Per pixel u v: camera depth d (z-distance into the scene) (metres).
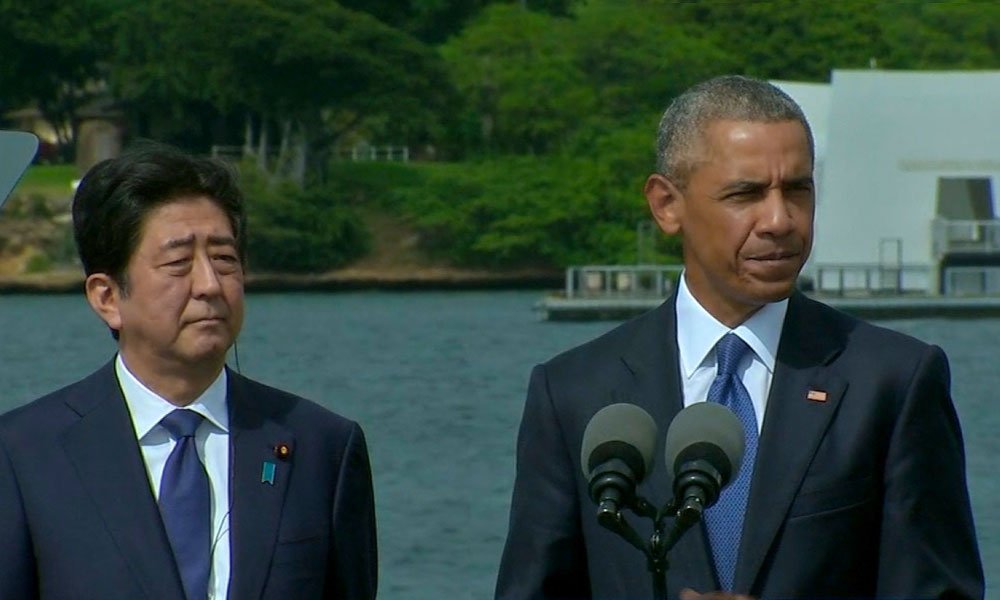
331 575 15.73
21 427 15.62
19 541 15.32
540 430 16.83
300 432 15.84
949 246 173.38
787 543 15.84
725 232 16.00
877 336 16.48
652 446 14.45
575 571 16.72
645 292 179.25
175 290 15.36
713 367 16.56
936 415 16.22
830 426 16.09
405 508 73.12
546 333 171.88
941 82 175.62
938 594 15.77
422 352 158.50
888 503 15.98
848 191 177.12
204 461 15.60
